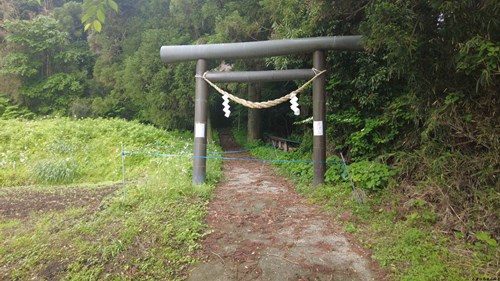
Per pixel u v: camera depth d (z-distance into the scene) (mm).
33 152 9016
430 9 3982
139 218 4297
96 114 16188
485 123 3879
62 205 5281
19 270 3209
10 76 15500
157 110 14312
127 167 8719
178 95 13570
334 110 6887
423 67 4410
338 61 6680
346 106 6820
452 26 3605
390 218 4215
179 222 4168
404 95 5414
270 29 10961
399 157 5273
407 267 3041
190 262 3305
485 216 3545
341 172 5992
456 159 4176
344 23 6367
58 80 16266
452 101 4125
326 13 5879
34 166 7809
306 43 6035
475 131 4031
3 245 3709
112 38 17359
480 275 2789
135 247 3553
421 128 5199
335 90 6766
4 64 15086
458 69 3730
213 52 6371
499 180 3680
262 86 14969
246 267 3207
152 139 11055
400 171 5105
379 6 3980
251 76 6410
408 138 5516
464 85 4172
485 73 3307
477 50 3268
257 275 3064
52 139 9656
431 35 4133
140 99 14883
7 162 8289
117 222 4262
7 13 16844
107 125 11367
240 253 3500
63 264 3279
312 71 6176
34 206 5258
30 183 7414
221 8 13664
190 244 3639
